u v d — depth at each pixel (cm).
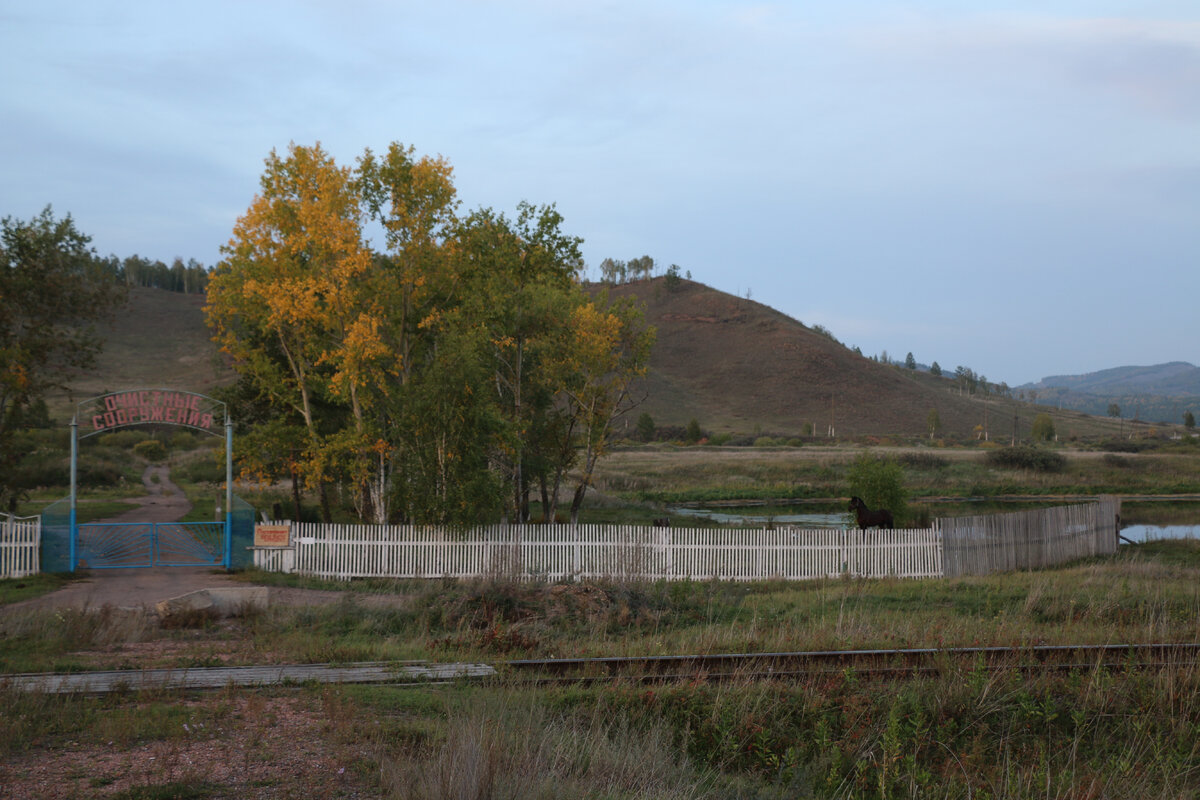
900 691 1088
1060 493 6088
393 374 2734
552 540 2369
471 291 2773
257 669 1114
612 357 2877
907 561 2517
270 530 2278
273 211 2584
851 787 880
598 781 762
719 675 1141
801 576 2445
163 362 15012
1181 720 1058
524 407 2895
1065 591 1939
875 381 19338
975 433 16600
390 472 2680
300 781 691
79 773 693
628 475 6112
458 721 820
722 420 16512
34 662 1150
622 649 1323
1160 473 7244
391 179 2638
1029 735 1037
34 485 4700
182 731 812
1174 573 2320
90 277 2970
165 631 1483
